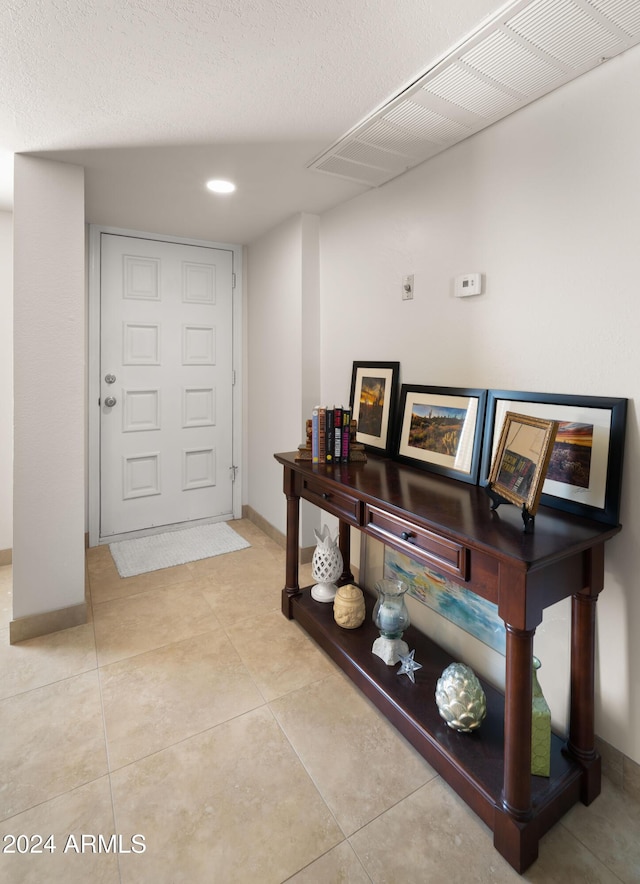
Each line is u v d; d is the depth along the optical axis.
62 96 1.51
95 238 2.90
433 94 1.46
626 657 1.30
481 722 1.40
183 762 1.42
